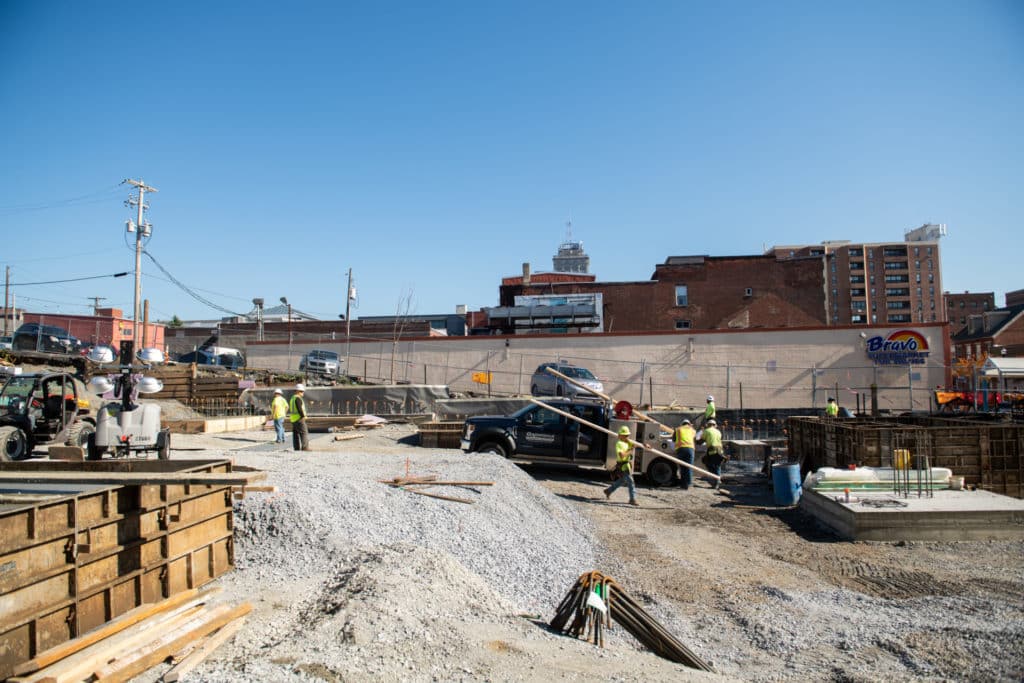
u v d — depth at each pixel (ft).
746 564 34.32
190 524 22.95
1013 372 98.32
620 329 188.14
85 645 16.43
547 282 212.43
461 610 22.52
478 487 39.63
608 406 57.93
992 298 463.01
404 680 16.61
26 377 49.90
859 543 38.14
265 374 117.50
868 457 49.37
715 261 187.32
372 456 53.06
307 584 23.93
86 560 18.34
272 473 37.73
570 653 20.42
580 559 34.60
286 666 16.52
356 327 199.21
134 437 35.58
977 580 31.42
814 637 24.86
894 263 424.46
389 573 22.98
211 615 19.12
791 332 112.78
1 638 15.70
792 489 48.78
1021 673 21.49
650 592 29.91
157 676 15.79
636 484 57.06
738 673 21.84
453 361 122.31
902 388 100.22
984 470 48.85
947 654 23.06
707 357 114.42
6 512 16.06
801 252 368.27
